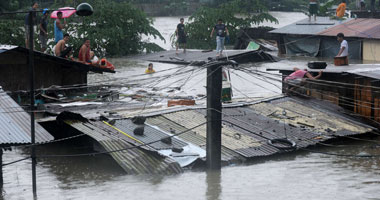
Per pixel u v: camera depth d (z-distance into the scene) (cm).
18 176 1430
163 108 1914
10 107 1470
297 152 1641
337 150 1675
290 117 1867
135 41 4156
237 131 1697
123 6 4019
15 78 2119
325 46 3756
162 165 1414
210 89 1424
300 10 7662
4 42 3431
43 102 2080
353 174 1437
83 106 1939
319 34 3725
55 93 2117
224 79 1902
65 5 4016
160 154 1446
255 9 4912
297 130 1745
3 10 5291
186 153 1493
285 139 1639
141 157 1452
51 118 1734
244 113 1867
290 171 1458
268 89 2498
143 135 1586
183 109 1833
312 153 1636
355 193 1287
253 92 2484
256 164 1517
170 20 6962
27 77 2142
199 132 1662
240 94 2428
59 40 2436
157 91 2345
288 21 6562
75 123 1641
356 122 1864
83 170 1472
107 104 1983
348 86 2011
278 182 1362
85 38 3803
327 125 1811
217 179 1380
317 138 1692
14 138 1305
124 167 1403
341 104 2030
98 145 1555
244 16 5069
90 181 1377
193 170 1452
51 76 2202
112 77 2839
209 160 1446
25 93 2120
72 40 3734
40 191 1308
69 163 1533
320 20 4069
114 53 3966
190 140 1599
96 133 1544
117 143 1488
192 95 2303
